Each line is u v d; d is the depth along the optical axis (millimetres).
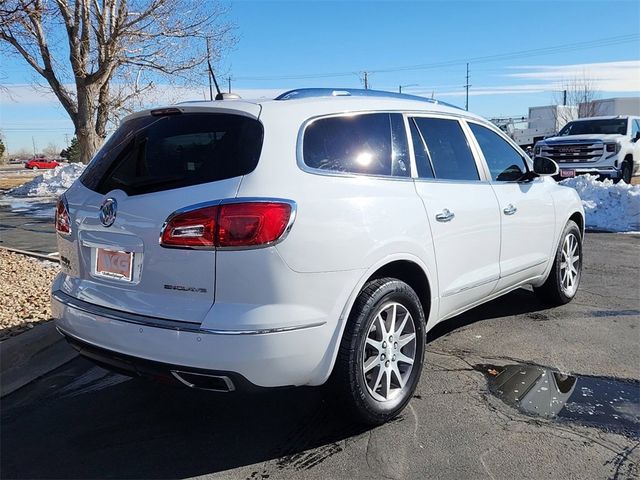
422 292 3814
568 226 5660
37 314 5180
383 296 3307
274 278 2840
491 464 3016
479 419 3502
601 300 5980
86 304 3266
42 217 13305
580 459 3059
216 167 2992
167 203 2949
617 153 15047
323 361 3057
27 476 2975
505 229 4598
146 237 2982
